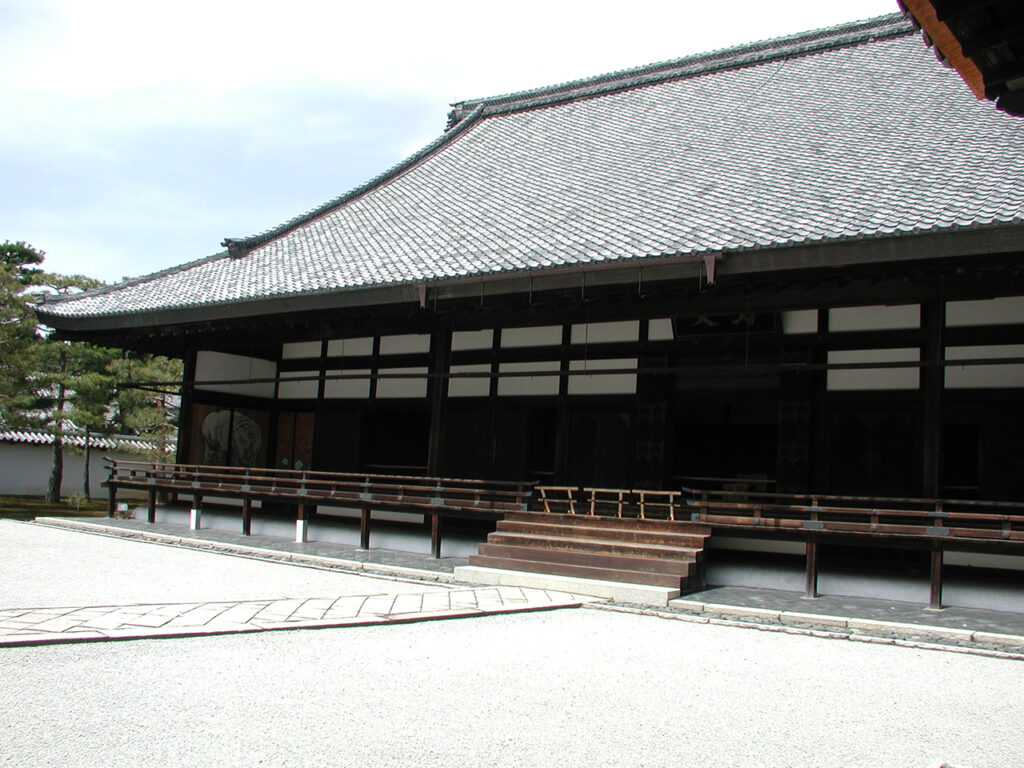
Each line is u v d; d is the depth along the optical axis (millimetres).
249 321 13461
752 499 11828
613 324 11633
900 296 8688
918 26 3531
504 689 5109
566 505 11445
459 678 5332
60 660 5395
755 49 17531
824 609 8047
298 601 7762
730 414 12617
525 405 12203
